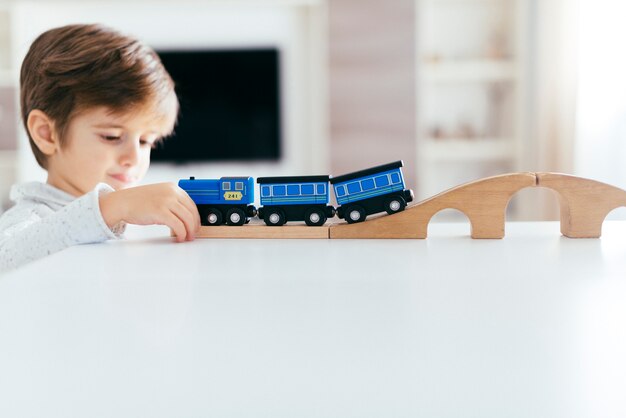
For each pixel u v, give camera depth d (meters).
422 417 0.21
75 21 3.42
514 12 3.34
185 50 3.45
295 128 3.49
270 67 3.46
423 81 3.36
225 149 3.50
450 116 3.57
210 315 0.32
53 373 0.24
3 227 0.88
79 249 0.56
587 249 0.54
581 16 2.77
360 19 3.29
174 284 0.39
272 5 3.36
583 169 2.75
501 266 0.45
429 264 0.46
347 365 0.25
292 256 0.51
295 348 0.27
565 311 0.32
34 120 0.97
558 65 2.90
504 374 0.24
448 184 3.61
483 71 3.38
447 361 0.25
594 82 2.73
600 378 0.24
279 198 0.65
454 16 3.53
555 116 2.95
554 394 0.22
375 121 3.32
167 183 0.67
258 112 3.48
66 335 0.28
